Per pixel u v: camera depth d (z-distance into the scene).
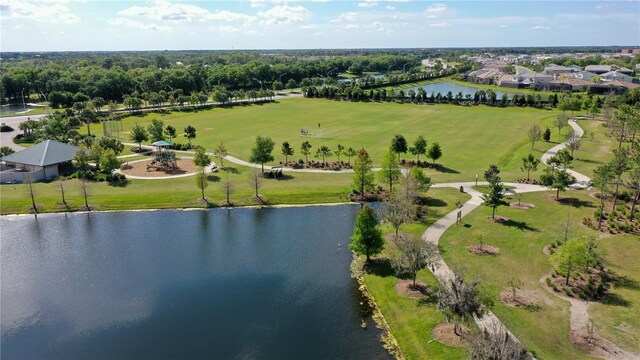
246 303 47.16
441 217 66.56
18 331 42.94
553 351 37.25
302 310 45.88
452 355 37.53
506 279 48.88
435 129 131.38
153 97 172.50
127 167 94.25
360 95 194.00
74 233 65.38
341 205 75.44
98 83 199.75
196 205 74.94
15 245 61.44
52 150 91.44
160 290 49.84
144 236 64.25
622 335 39.09
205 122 146.12
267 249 59.75
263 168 91.94
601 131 121.88
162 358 38.91
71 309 46.38
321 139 119.38
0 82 198.38
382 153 103.88
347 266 55.00
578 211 67.56
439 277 49.25
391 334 41.94
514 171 89.19
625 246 55.81
